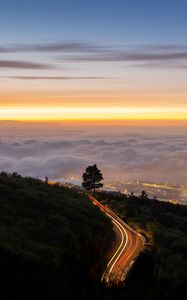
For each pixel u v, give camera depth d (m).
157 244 50.62
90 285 23.23
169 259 41.97
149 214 78.12
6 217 39.03
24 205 47.12
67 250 33.81
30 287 21.55
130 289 23.91
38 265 25.22
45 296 20.98
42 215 44.50
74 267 25.02
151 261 40.31
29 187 62.84
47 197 55.97
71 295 21.62
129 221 65.56
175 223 74.62
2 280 21.53
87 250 28.33
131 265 37.78
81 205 59.69
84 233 43.03
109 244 46.97
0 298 20.02
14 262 24.58
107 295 22.45
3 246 26.69
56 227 40.72
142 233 55.66
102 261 32.31
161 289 24.53
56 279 23.03
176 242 51.59
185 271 38.50
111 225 57.56
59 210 49.06
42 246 31.95
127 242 49.22
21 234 34.50
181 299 24.92
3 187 52.34
